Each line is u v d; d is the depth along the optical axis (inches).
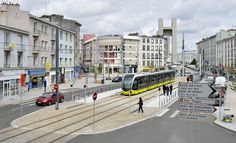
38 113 1034.7
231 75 3164.4
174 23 5216.5
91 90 1950.1
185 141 642.8
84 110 1113.4
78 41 3339.1
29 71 1878.7
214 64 5064.0
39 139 661.9
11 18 1872.5
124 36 3996.1
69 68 2689.5
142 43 4244.6
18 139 659.4
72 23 3075.8
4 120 899.4
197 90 362.0
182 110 369.1
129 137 682.8
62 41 2493.8
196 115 363.3
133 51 4084.6
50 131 747.4
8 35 1641.2
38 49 2034.9
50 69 2242.9
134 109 1158.3
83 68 4141.2
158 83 2223.2
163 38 4522.6
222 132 745.0
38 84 2042.3
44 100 1246.9
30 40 1930.4
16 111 1084.5
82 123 856.3
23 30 1788.9
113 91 1863.9
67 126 812.0
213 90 356.5
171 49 5216.5
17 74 1712.6
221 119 908.0
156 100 1457.9
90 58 4564.5
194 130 764.0
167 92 1614.2
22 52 1797.5
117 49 3949.3
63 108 1159.0
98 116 980.6
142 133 724.0
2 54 1576.0
